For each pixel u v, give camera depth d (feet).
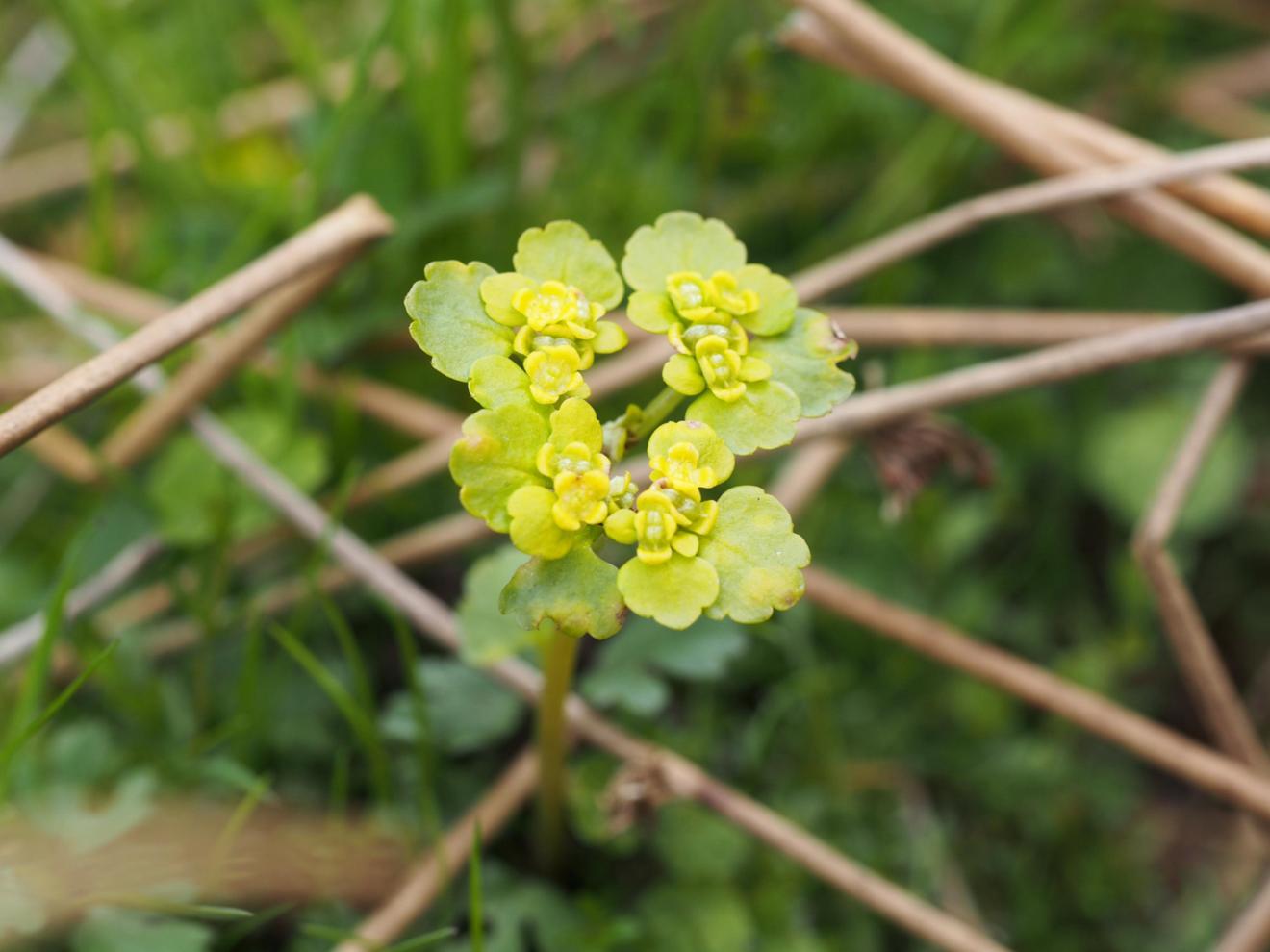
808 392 0.66
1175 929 0.92
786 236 1.21
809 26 0.95
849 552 1.00
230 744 0.86
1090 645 1.00
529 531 0.63
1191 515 1.04
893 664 0.96
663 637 0.83
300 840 0.82
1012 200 0.91
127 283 1.13
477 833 0.74
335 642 0.93
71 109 1.25
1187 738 0.99
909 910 0.82
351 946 0.79
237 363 0.89
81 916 0.76
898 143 1.19
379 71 1.13
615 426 0.67
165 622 0.93
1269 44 1.32
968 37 1.23
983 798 0.94
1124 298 1.15
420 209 0.98
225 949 0.80
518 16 1.13
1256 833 0.90
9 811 0.77
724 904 0.85
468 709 0.84
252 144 1.18
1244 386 1.13
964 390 0.86
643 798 0.81
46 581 0.94
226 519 0.88
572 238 0.67
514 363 0.65
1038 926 0.91
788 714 0.94
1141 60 1.26
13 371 0.97
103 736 0.82
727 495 0.64
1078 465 1.08
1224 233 0.90
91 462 0.93
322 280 0.87
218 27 1.17
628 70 1.21
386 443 1.01
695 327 0.66
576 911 0.84
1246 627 1.04
